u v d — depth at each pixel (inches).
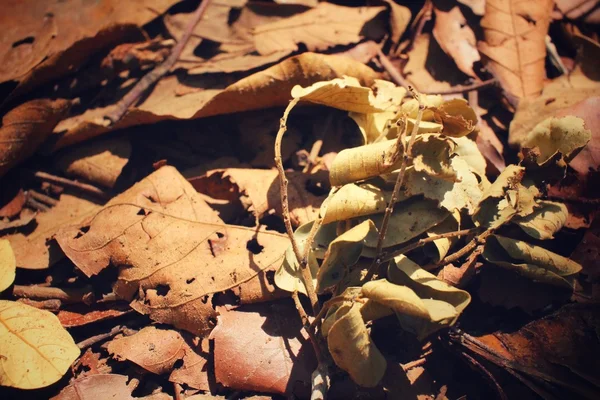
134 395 11.8
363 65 13.3
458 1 14.7
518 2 14.3
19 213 13.5
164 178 12.6
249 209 12.8
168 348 11.8
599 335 11.5
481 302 12.3
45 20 14.7
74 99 14.5
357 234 10.6
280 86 13.1
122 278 12.1
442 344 11.8
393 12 14.6
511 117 13.9
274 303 11.9
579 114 13.1
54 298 12.5
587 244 12.2
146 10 14.9
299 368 11.4
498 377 11.6
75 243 12.3
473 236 12.0
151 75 14.3
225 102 13.4
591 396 11.1
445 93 14.0
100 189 13.6
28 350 11.4
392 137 12.4
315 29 14.5
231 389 11.6
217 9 15.1
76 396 11.6
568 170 12.8
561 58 15.0
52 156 14.1
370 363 10.6
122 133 14.1
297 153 13.4
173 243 12.1
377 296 10.3
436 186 11.5
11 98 13.8
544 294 11.9
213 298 11.9
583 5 15.0
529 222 11.9
